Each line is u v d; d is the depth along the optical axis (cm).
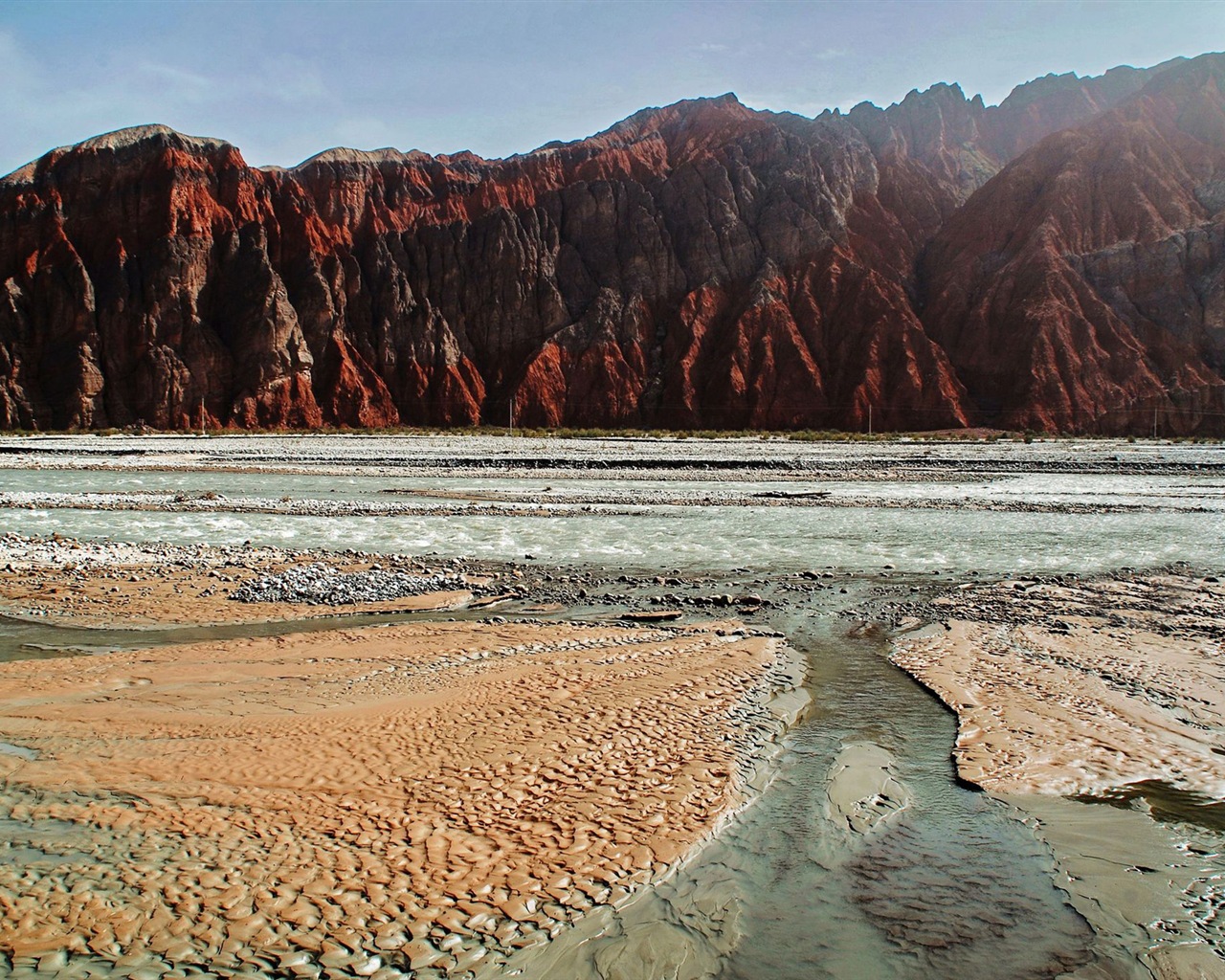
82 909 590
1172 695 1036
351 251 12612
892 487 3981
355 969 547
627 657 1180
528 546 2211
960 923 613
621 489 3762
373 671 1102
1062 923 615
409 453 5878
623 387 11762
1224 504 3238
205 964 545
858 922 613
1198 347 11225
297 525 2550
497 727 906
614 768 823
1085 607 1504
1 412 10162
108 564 1842
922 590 1691
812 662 1193
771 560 2025
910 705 1023
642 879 652
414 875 639
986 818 757
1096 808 775
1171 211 12381
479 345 12512
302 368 11350
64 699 992
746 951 579
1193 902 638
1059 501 3331
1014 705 1006
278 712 948
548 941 580
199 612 1448
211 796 746
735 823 742
